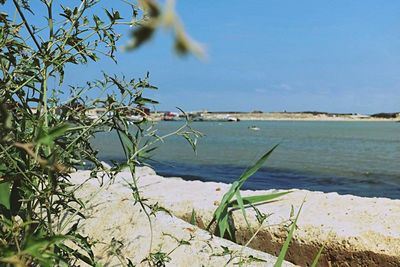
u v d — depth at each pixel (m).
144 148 2.07
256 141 35.91
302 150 26.08
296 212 4.18
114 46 1.73
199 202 4.43
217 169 16.38
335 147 29.09
